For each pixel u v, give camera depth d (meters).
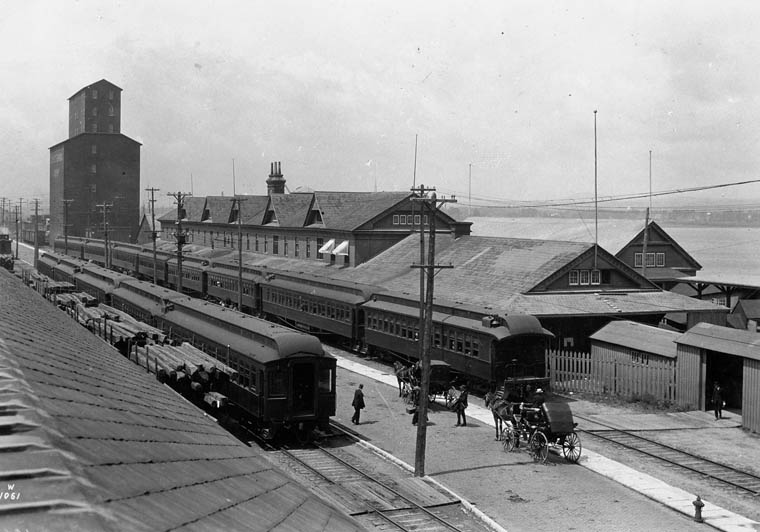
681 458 27.11
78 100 119.38
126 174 117.31
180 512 6.04
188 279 78.44
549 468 26.06
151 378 16.33
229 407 32.38
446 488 23.78
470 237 57.66
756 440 29.73
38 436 5.88
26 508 4.70
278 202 79.75
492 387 34.94
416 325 41.12
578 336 42.09
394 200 64.62
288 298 57.81
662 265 60.94
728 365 35.78
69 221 114.62
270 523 7.17
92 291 59.62
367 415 33.62
